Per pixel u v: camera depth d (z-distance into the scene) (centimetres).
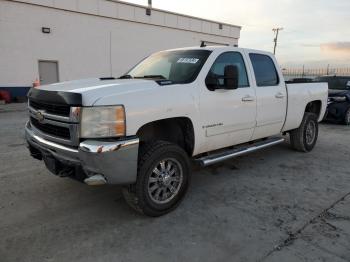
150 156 350
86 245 308
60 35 1788
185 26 2434
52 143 348
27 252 295
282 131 587
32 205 391
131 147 323
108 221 355
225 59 457
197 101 397
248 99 475
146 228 342
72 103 314
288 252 300
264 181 488
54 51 1780
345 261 287
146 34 2195
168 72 439
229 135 458
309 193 443
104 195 423
